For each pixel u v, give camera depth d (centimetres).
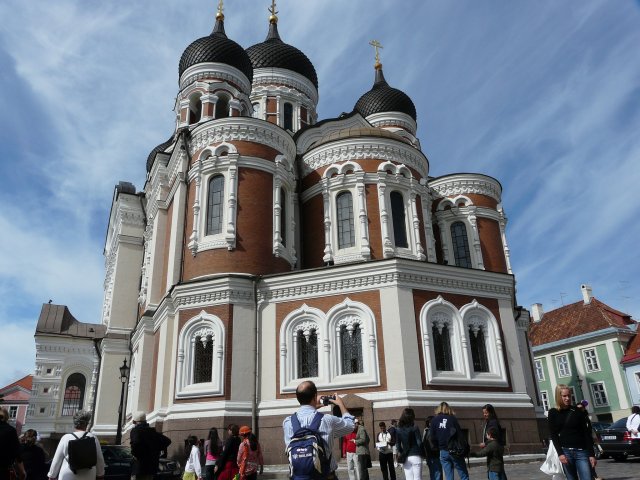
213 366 2369
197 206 2719
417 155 3141
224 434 2234
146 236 3509
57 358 4072
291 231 2883
